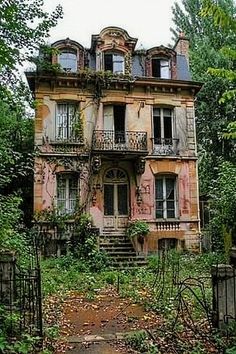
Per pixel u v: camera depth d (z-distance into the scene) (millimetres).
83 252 17812
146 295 10875
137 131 21016
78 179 20312
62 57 21156
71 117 20703
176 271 12641
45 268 15211
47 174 19906
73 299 10711
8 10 8562
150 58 21984
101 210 20250
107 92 21062
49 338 6527
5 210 10289
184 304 7977
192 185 21297
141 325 7676
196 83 21812
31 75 20047
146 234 19922
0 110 11242
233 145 27656
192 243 20625
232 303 6625
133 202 20641
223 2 26266
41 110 20266
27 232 16625
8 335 5992
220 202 16547
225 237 16359
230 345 5773
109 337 6770
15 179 19938
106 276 14258
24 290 6805
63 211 20016
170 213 21109
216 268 6691
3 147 10344
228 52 5812
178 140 21516
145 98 21438
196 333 6562
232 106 26375
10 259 6715
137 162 20625
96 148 20234
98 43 21453
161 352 5832
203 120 28219
